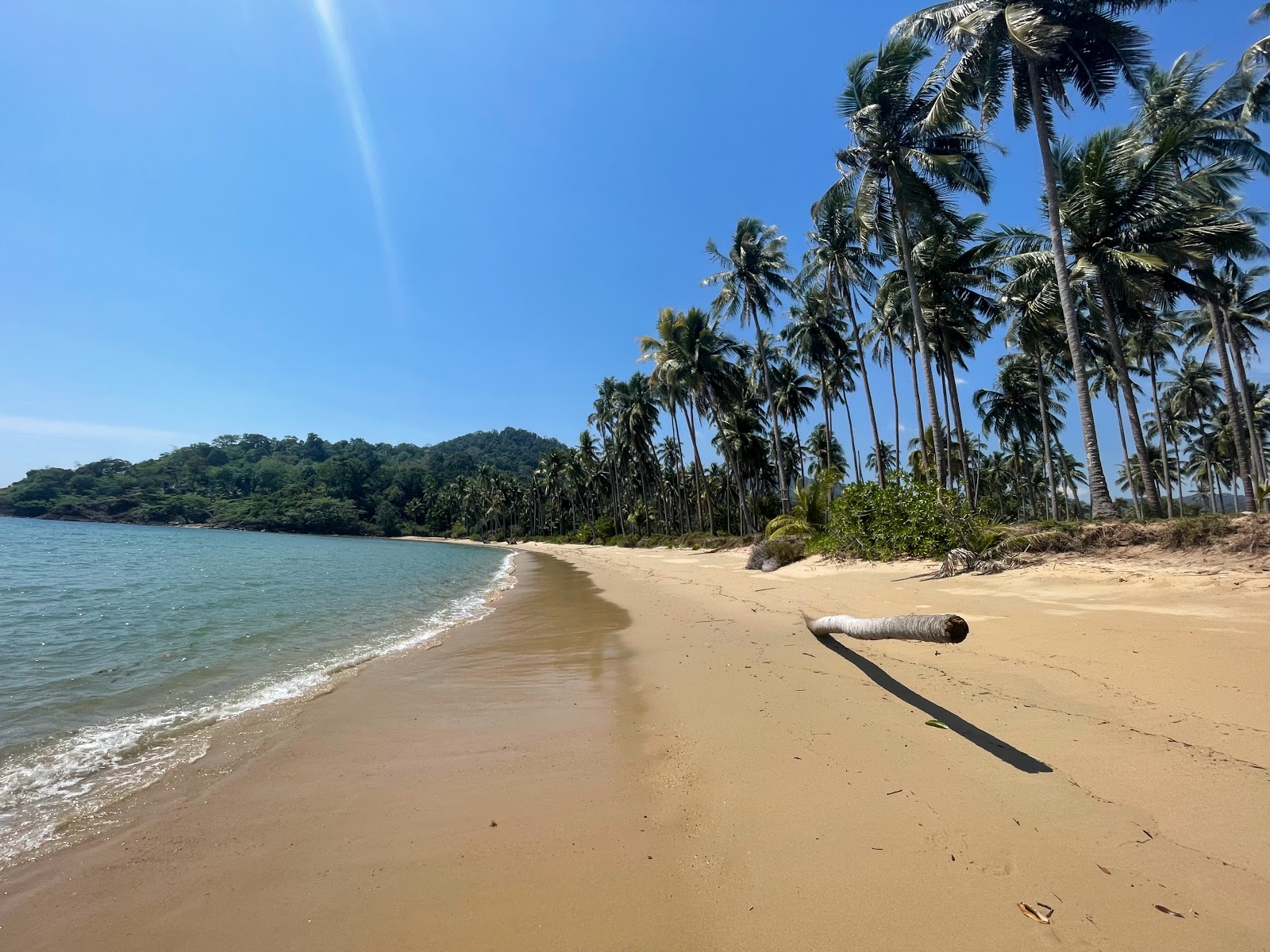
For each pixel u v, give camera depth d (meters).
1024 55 13.79
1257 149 16.77
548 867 3.09
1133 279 14.67
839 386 35.22
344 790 4.22
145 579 21.67
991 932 2.33
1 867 3.36
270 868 3.24
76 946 2.66
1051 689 4.92
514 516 100.25
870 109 16.27
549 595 17.31
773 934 2.44
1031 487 55.78
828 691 5.49
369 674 7.74
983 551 12.12
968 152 17.06
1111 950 2.19
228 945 2.62
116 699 6.71
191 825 3.78
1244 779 3.28
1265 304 22.23
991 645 6.31
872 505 15.70
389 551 55.66
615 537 58.28
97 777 4.57
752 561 19.72
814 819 3.31
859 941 2.35
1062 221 15.70
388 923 2.71
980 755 3.88
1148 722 4.11
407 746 5.07
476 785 4.19
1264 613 6.21
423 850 3.34
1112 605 7.38
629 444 50.22
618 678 7.00
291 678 7.64
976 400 39.25
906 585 10.75
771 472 46.19
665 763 4.32
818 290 25.92
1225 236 14.33
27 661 8.70
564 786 4.08
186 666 8.31
